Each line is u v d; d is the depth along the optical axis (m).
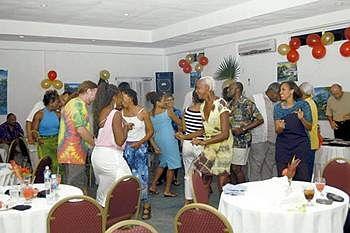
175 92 10.62
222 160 4.09
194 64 9.88
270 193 3.23
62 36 8.37
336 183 3.98
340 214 2.89
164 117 6.10
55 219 2.78
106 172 3.83
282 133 4.30
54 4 6.46
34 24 8.06
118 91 3.97
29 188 3.27
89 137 4.04
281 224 2.74
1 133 7.79
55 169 5.07
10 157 5.92
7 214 2.90
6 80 8.91
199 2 6.54
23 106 9.12
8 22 7.81
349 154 5.53
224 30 7.96
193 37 8.80
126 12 7.20
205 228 2.46
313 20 6.77
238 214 2.91
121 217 3.37
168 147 6.09
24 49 9.05
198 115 4.75
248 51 8.32
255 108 5.25
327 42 6.45
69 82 9.59
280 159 4.31
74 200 2.83
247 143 5.42
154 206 5.61
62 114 4.17
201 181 3.50
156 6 6.74
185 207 2.51
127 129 4.01
